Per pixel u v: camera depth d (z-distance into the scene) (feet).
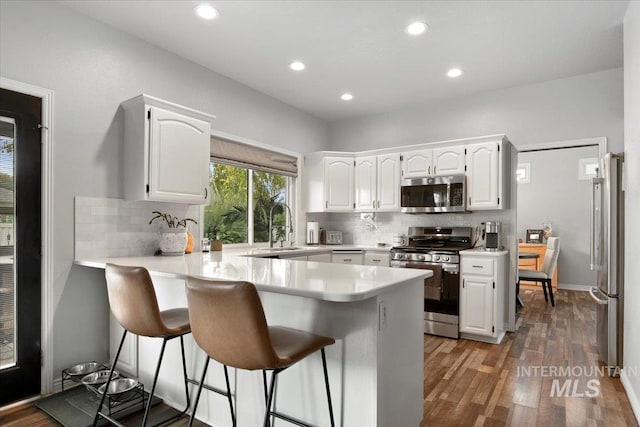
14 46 7.74
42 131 8.15
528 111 13.26
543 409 7.47
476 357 10.41
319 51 10.80
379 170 15.19
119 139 9.52
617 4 8.40
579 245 22.06
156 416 7.09
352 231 16.97
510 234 13.29
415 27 9.48
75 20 8.73
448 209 13.41
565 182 22.57
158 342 7.75
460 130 14.57
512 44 10.32
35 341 8.03
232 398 6.52
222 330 4.47
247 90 13.46
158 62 10.48
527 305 17.35
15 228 7.80
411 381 6.22
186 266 7.36
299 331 5.48
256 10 8.77
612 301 9.16
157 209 10.41
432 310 12.60
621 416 7.23
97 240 9.04
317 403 5.63
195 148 10.07
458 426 6.85
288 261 8.41
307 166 16.17
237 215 13.74
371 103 15.31
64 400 7.68
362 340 5.25
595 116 12.19
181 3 8.49
